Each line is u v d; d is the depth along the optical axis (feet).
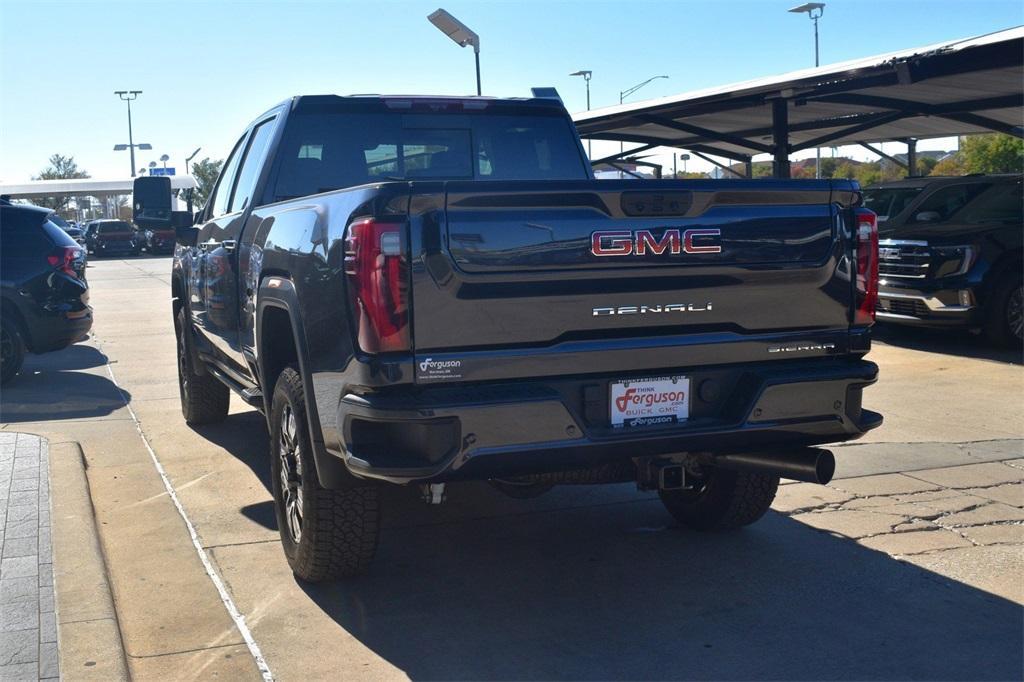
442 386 11.74
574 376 12.29
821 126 59.67
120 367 36.14
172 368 35.86
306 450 13.62
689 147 72.28
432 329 11.59
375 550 14.07
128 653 12.51
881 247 38.40
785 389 13.07
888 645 12.52
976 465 20.94
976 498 18.63
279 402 14.58
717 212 12.71
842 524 17.26
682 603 13.93
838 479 20.08
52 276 32.01
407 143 18.62
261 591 14.51
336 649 12.59
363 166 18.40
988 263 35.73
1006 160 114.93
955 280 35.96
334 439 12.46
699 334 12.87
